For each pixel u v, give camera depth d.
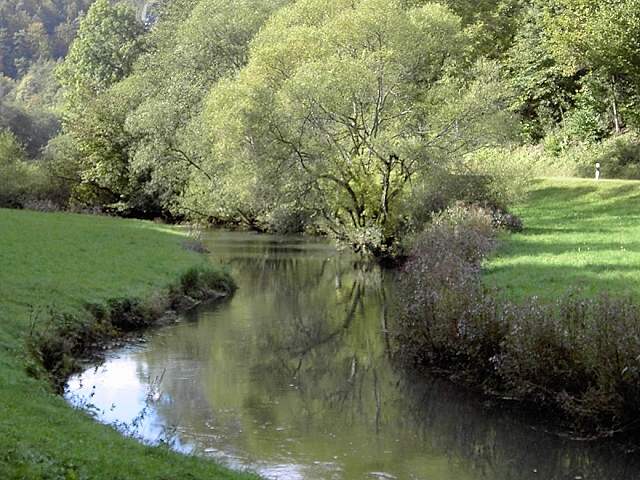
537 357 13.57
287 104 34.00
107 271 23.78
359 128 35.09
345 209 36.31
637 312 12.95
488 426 13.30
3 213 41.12
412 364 17.12
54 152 62.91
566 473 11.31
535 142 60.78
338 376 16.62
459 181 35.00
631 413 12.30
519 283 19.69
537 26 59.34
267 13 58.59
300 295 27.23
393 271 32.91
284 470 11.22
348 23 36.28
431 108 36.59
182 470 9.16
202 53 58.16
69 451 8.52
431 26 38.44
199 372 16.69
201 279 26.75
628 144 52.44
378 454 12.03
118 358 17.55
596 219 36.78
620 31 47.16
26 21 153.38
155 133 52.41
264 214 46.34
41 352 15.55
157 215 58.16
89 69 82.00
